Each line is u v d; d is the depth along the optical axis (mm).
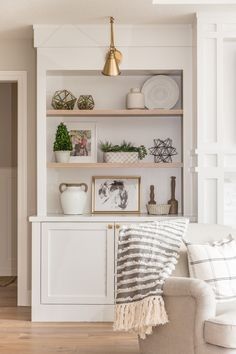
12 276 7648
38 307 5238
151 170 5754
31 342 4535
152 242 3869
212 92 5203
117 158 5508
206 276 3777
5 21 5270
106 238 5234
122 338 4664
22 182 5836
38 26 5395
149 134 5777
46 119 5719
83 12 5035
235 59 5312
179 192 5758
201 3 4902
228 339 3299
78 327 5016
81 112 5461
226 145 5277
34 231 5254
